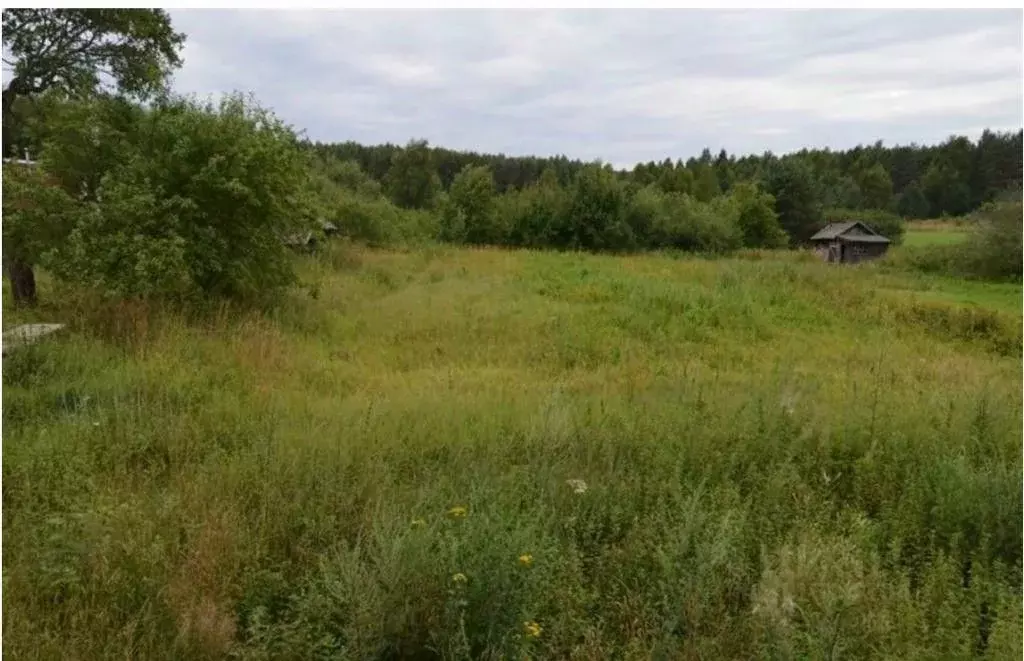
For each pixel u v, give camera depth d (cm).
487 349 977
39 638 278
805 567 323
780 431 521
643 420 548
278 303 1178
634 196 3747
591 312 1303
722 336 1199
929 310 1509
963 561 374
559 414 543
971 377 899
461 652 274
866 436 531
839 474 462
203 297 1051
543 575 309
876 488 455
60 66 1085
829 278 1903
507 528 330
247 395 641
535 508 379
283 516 381
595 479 443
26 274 1064
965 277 2789
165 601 307
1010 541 382
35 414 569
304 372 771
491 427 545
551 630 305
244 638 304
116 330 861
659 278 1827
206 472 431
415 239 3278
